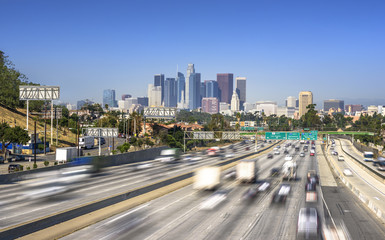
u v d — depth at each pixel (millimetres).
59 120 145375
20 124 119750
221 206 35031
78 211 29078
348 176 70750
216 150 120938
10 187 43531
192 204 35844
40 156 90875
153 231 25781
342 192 48531
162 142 136000
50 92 84125
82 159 62312
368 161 113438
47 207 32344
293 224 28219
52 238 23453
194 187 46000
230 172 63562
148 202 36812
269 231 26172
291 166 77250
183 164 79125
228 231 26078
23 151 94688
